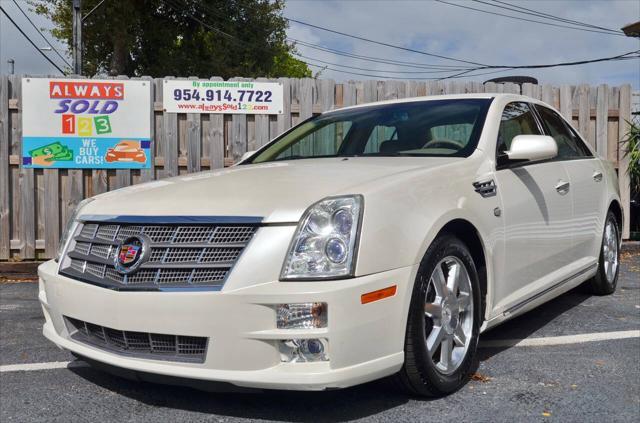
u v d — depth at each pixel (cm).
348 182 292
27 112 731
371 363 264
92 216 316
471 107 404
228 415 293
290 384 254
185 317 262
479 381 333
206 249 269
